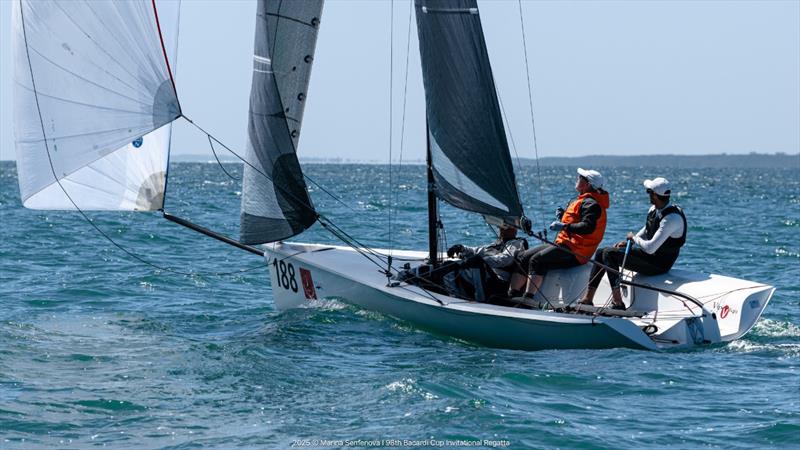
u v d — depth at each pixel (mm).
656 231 21531
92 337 21734
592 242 21547
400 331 22219
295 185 22516
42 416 15445
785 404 16203
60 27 21094
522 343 20422
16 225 50188
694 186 161375
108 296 28172
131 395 16781
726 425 15133
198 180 155625
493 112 21547
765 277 34062
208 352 20125
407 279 22438
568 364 18953
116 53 21172
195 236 47031
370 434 14695
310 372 18516
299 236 48156
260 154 22531
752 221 64500
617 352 19875
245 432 14852
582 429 14906
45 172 21641
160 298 28125
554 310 21172
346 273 23234
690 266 37375
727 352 20078
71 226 50281
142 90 21312
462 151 21703
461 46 21359
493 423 15180
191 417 15594
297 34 23578
